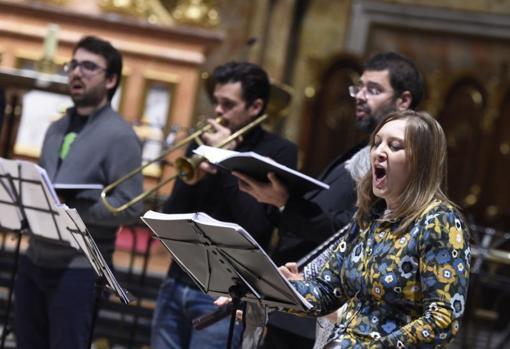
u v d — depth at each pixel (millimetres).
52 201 6938
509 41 17719
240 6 17359
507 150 16266
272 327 6824
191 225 5445
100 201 7812
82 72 8203
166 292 7652
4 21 14344
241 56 17297
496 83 16344
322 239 6262
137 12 14586
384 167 5180
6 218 7398
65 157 8133
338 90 16812
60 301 7707
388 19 18172
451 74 17562
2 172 7102
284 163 7555
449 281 4895
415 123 5172
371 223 5324
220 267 5613
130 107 14141
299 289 5469
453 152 16422
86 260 7723
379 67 6812
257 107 7738
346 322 5219
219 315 6641
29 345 7969
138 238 13469
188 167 7277
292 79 18062
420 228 5027
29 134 13703
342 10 18250
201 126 8156
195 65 14227
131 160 8023
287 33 17500
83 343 7734
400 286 5027
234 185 7398
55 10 14250
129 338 11180
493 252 10344
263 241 7387
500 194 16250
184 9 14695
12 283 7695
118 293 6293
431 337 4832
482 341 12656
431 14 18000
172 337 7613
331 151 16797
